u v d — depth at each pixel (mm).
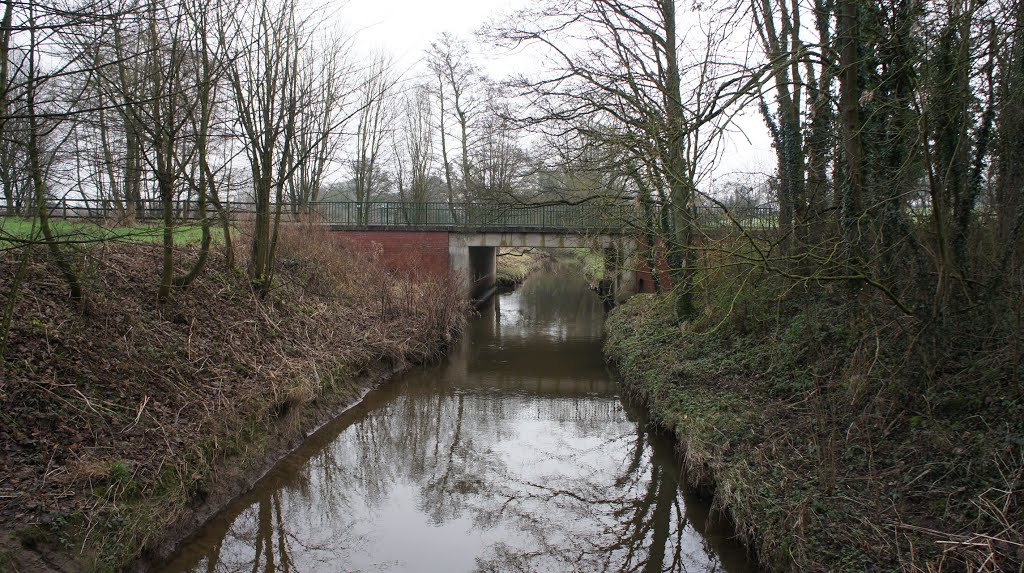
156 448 7059
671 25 14117
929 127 6914
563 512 8352
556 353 18828
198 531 6930
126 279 10102
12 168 6789
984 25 6707
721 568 6668
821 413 7375
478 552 7281
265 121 12391
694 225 9086
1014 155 7309
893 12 7176
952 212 7465
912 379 7180
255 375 9984
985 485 5469
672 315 15586
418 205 27719
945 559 4910
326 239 19797
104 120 7715
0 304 7562
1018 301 6168
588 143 13531
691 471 8188
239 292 12492
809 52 7660
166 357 8805
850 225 8047
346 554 7133
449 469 9836
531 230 25047
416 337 16719
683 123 8562
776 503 6414
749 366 10578
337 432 10945
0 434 6020
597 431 11625
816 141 9844
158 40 8789
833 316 9734
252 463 8430
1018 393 6078
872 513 5754
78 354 7574
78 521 5652
